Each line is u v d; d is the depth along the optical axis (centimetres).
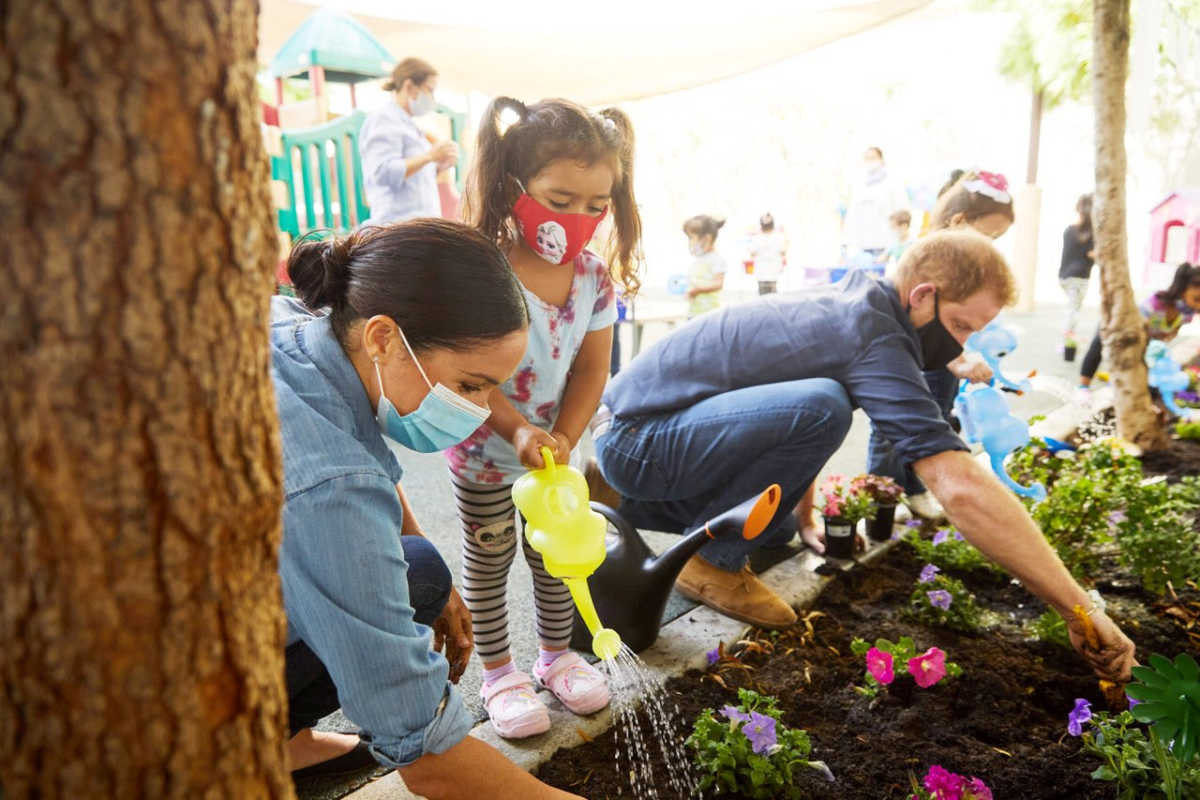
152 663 67
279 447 75
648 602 210
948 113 1140
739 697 187
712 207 1303
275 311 134
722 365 230
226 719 72
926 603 239
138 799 69
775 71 1209
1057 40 821
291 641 142
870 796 171
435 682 118
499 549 195
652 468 241
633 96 815
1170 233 704
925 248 214
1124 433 384
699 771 179
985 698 201
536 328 184
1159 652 223
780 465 225
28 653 63
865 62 1156
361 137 468
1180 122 910
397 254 116
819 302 227
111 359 60
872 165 759
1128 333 373
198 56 59
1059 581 184
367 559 112
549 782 177
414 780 119
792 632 232
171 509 64
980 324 212
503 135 176
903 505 307
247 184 65
